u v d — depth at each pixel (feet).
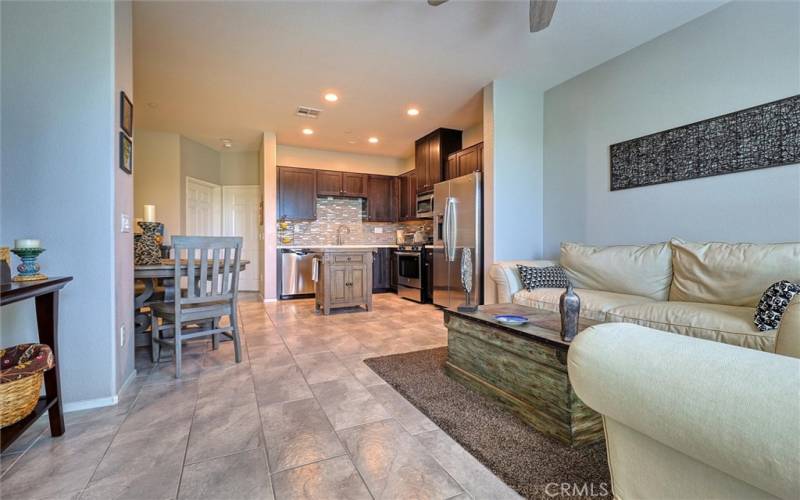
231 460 4.75
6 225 5.94
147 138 17.13
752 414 1.50
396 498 4.03
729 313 6.18
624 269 9.17
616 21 8.84
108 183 6.36
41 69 6.08
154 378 7.66
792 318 2.41
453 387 7.20
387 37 9.47
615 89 10.63
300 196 20.21
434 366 8.43
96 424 5.69
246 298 19.27
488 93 12.42
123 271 7.00
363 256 15.25
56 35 6.14
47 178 6.08
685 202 9.02
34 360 4.78
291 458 4.79
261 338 10.91
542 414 5.51
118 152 6.62
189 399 6.63
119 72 6.72
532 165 12.92
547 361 5.44
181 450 4.97
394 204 22.81
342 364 8.57
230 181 21.45
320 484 4.28
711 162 8.48
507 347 6.25
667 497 2.06
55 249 6.11
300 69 11.17
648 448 2.16
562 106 12.31
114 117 6.44
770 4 7.54
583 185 11.64
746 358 1.73
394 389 7.11
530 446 5.10
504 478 4.38
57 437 5.28
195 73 11.35
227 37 9.41
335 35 9.36
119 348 6.68
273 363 8.64
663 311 6.84
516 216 12.67
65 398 6.12
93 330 6.28
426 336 11.20
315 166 21.17
